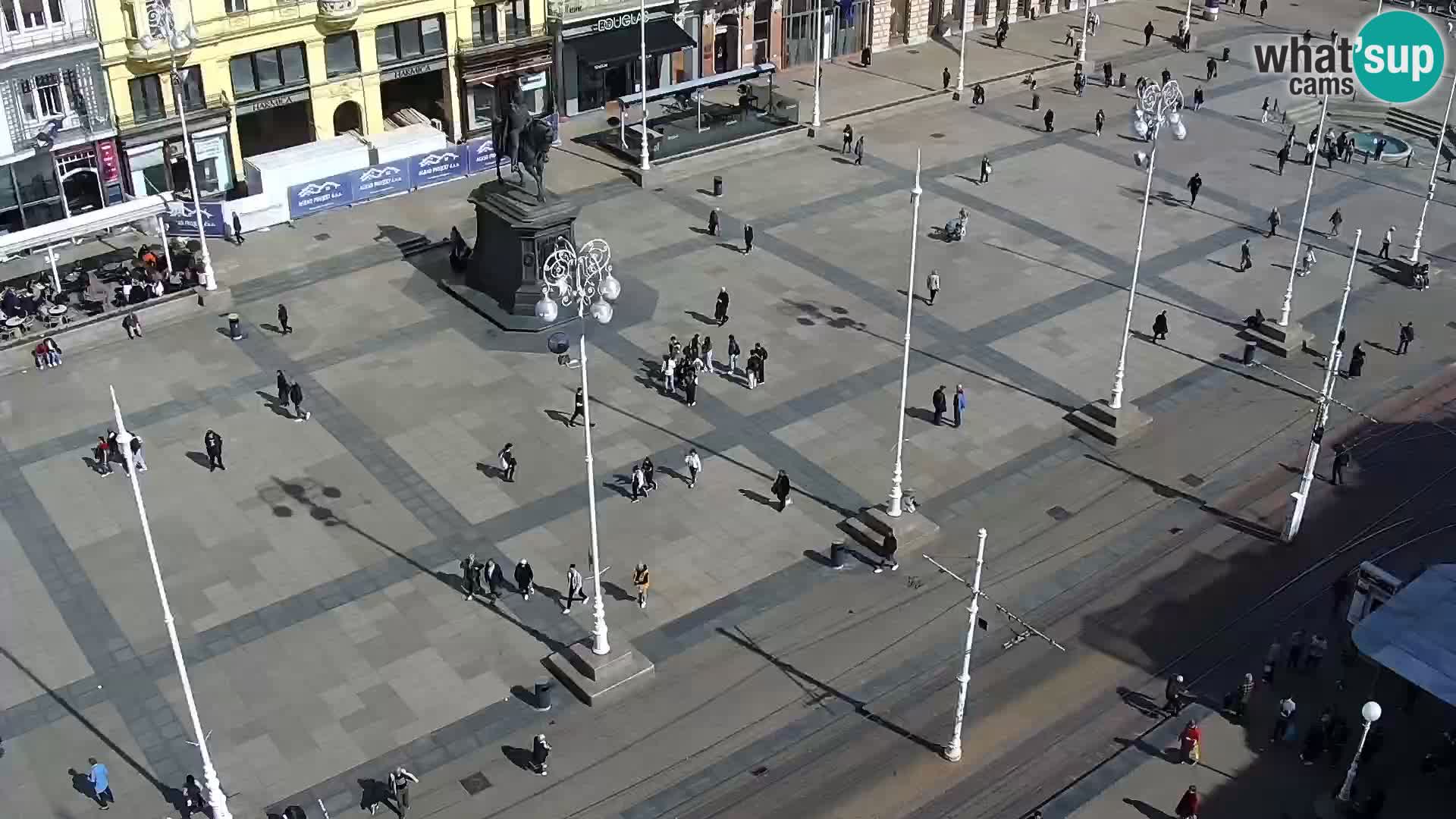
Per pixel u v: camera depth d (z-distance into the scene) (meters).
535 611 49.84
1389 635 44.34
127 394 61.94
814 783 43.28
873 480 57.31
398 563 52.00
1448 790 43.19
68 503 55.00
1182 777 43.59
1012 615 50.31
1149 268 75.00
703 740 44.75
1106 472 58.50
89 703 45.62
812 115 92.81
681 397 62.25
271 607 49.72
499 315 67.81
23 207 71.44
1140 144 91.44
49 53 68.75
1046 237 78.12
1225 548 54.12
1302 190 85.62
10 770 43.00
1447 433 61.78
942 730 45.38
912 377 64.38
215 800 40.22
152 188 75.81
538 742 42.72
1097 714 46.06
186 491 55.69
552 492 56.00
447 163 82.38
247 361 64.50
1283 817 42.16
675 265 73.62
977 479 57.66
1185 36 109.50
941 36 109.50
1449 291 74.06
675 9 93.75
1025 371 65.19
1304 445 60.81
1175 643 49.22
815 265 74.06
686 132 87.88
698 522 54.53
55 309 65.31
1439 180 87.81
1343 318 70.75
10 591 50.41
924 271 73.75
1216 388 64.69
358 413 60.69
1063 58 105.94
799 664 47.88
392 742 44.31
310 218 78.12
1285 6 121.00
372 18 79.94
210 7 73.94
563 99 90.69
